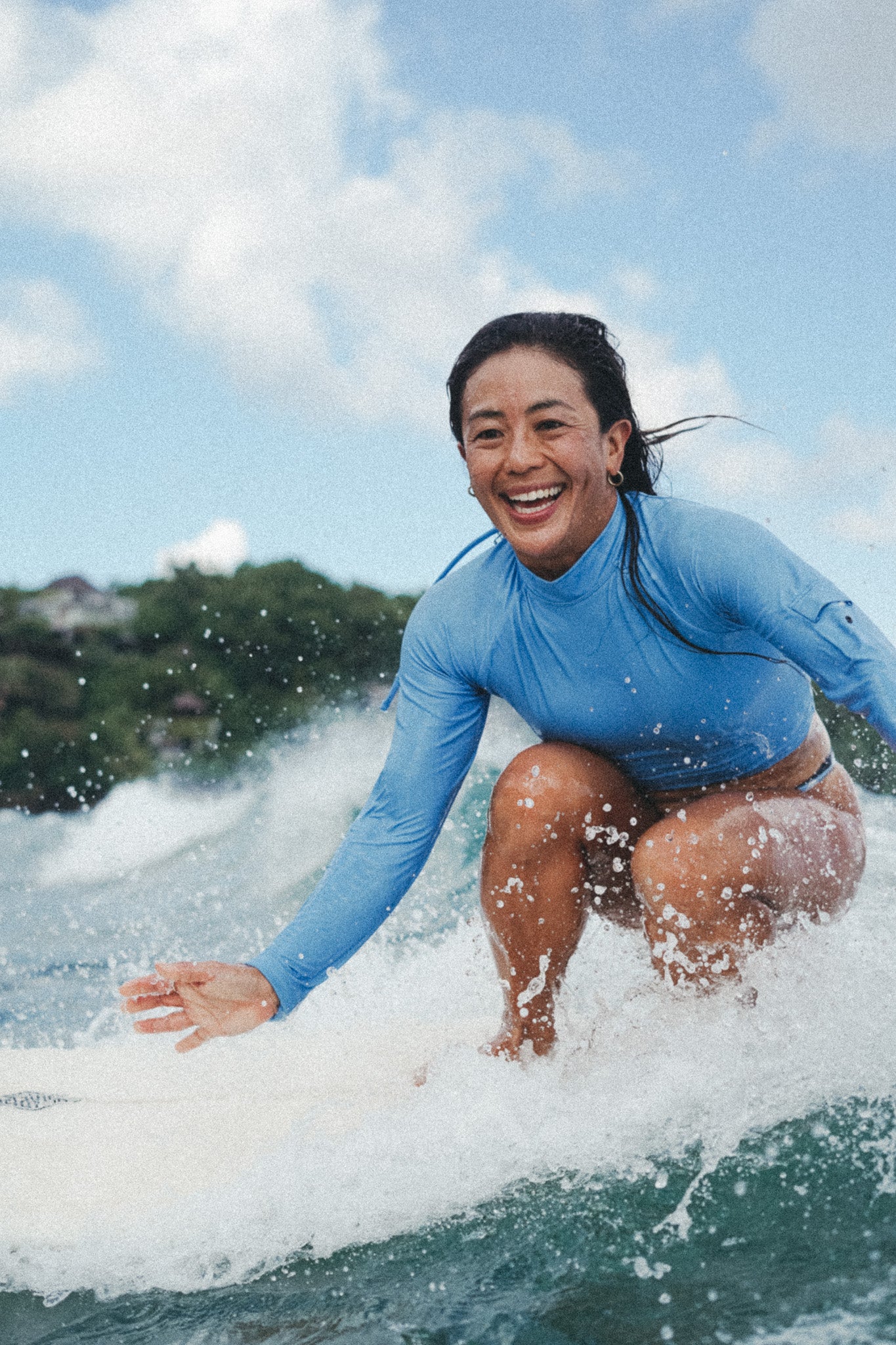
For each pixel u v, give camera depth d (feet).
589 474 6.57
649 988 7.02
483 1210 5.37
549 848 6.95
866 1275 4.33
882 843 10.49
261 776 40.73
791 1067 6.08
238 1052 8.21
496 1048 7.32
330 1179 5.73
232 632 100.78
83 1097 7.42
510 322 6.71
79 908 19.44
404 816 7.40
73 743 92.79
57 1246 5.55
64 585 101.71
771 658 7.08
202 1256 5.36
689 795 7.62
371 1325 4.59
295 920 7.23
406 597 107.76
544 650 7.04
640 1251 4.78
